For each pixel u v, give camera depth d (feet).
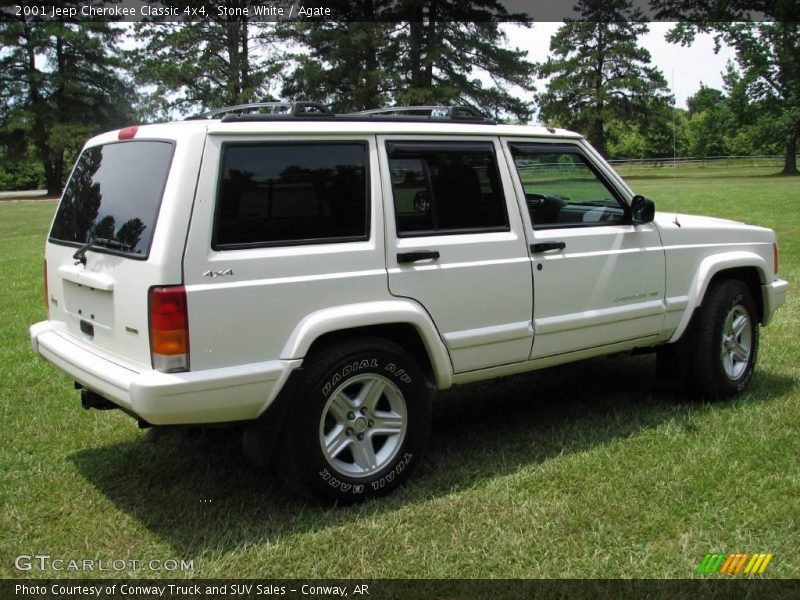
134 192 11.47
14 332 23.90
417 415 12.81
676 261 16.15
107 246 11.62
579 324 14.66
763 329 22.76
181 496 12.74
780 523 11.37
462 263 13.10
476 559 10.63
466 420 16.30
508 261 13.64
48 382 18.67
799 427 15.03
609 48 177.47
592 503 12.09
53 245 13.76
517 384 18.81
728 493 12.29
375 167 12.35
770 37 104.42
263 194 11.30
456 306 13.09
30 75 155.84
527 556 10.64
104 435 15.46
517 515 11.81
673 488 12.51
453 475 13.32
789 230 49.57
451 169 13.26
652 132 177.99
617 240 15.21
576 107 185.47
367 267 12.12
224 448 14.78
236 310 10.92
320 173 11.84
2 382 18.54
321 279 11.64
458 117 14.28
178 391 10.44
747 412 15.99
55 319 13.98
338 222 11.98
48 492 12.91
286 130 11.51
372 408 12.41
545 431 15.39
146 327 10.66
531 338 14.08
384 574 10.33
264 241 11.29
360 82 114.93
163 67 118.01
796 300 26.55
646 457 13.80
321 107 12.89
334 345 12.01
